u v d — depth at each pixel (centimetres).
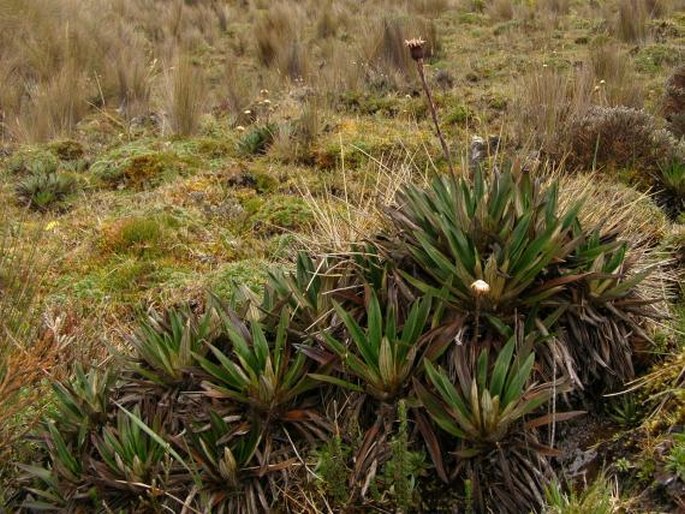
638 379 293
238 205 534
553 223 291
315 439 286
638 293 319
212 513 271
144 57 1136
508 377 265
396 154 612
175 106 729
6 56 1039
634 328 300
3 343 314
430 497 265
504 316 293
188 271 462
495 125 679
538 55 974
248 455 279
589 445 279
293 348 311
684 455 248
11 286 341
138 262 470
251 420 286
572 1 1325
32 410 336
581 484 265
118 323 411
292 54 1042
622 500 249
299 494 274
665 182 484
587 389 298
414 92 825
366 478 266
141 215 522
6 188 596
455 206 312
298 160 626
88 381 312
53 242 495
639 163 502
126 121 818
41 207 571
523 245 291
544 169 418
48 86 861
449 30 1212
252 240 496
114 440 283
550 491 258
